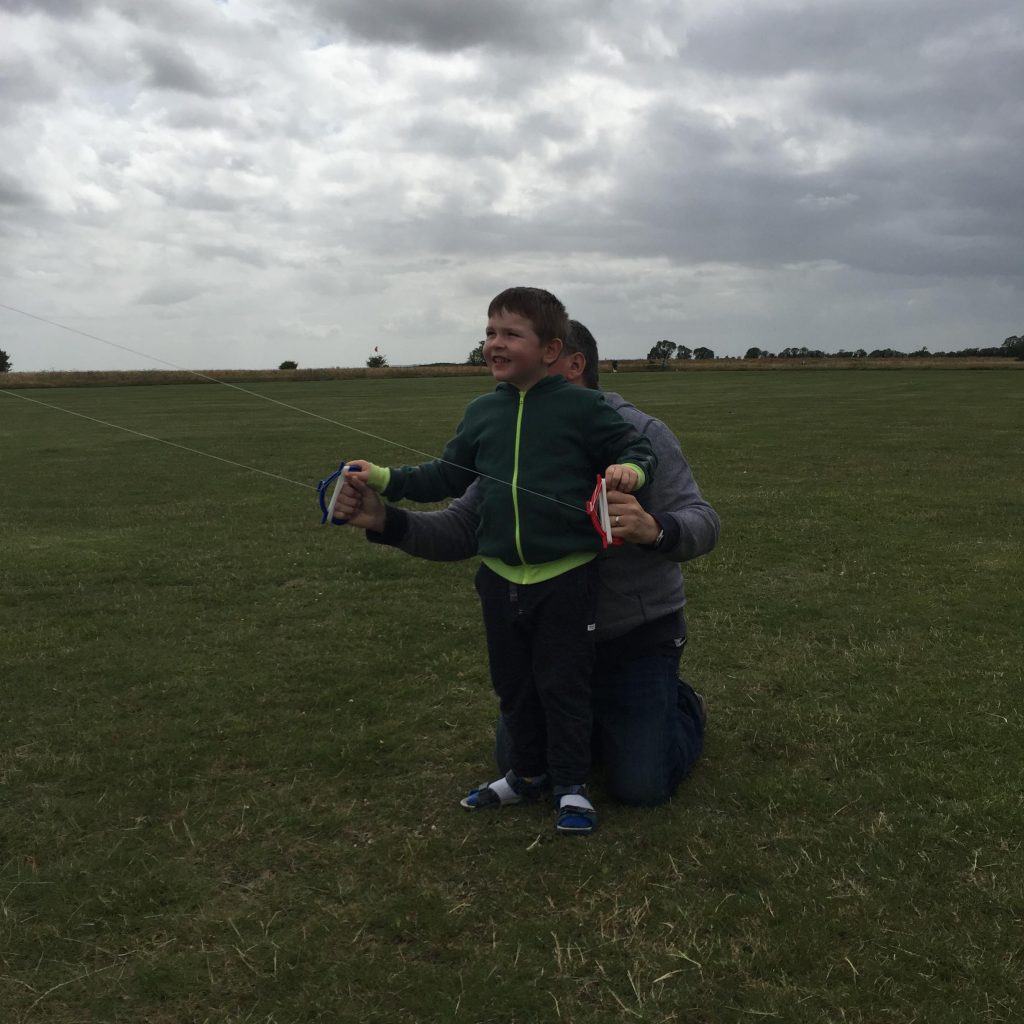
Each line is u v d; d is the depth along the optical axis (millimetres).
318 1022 2160
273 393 43719
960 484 10898
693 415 23719
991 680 4305
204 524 9188
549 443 2977
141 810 3225
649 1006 2182
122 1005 2238
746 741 3701
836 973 2277
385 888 2697
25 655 5004
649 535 2920
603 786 3324
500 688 3156
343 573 6926
